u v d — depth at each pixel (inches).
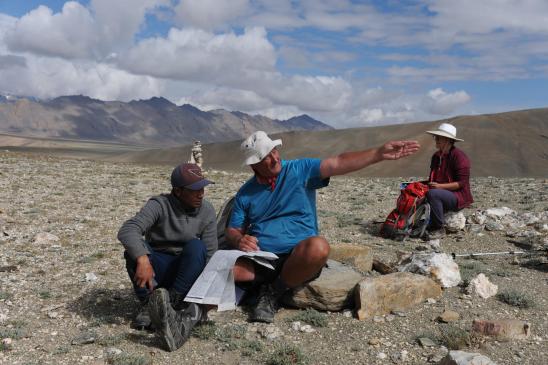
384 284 216.5
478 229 369.4
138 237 192.9
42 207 500.1
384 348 184.7
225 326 202.8
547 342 185.9
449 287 245.3
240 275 207.2
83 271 284.7
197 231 207.5
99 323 203.8
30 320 208.8
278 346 186.1
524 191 586.2
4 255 313.6
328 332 199.3
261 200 215.9
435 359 172.1
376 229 395.2
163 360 174.1
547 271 274.1
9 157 1220.5
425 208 359.6
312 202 217.8
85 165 1110.4
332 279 224.8
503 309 218.8
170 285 209.6
